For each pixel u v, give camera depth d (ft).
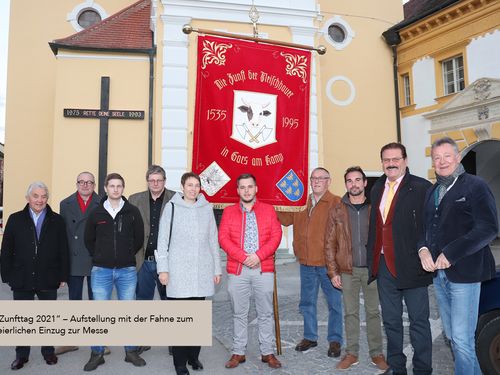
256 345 17.65
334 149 48.55
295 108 20.66
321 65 48.83
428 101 47.50
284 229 40.47
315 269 16.60
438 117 46.37
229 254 14.92
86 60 40.42
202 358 16.19
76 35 41.70
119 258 14.87
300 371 14.60
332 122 48.78
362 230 14.89
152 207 16.92
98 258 14.80
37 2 49.26
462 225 11.23
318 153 41.16
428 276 12.69
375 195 13.82
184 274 14.03
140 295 17.08
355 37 50.55
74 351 16.88
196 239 14.23
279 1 40.88
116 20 43.91
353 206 15.11
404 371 13.20
